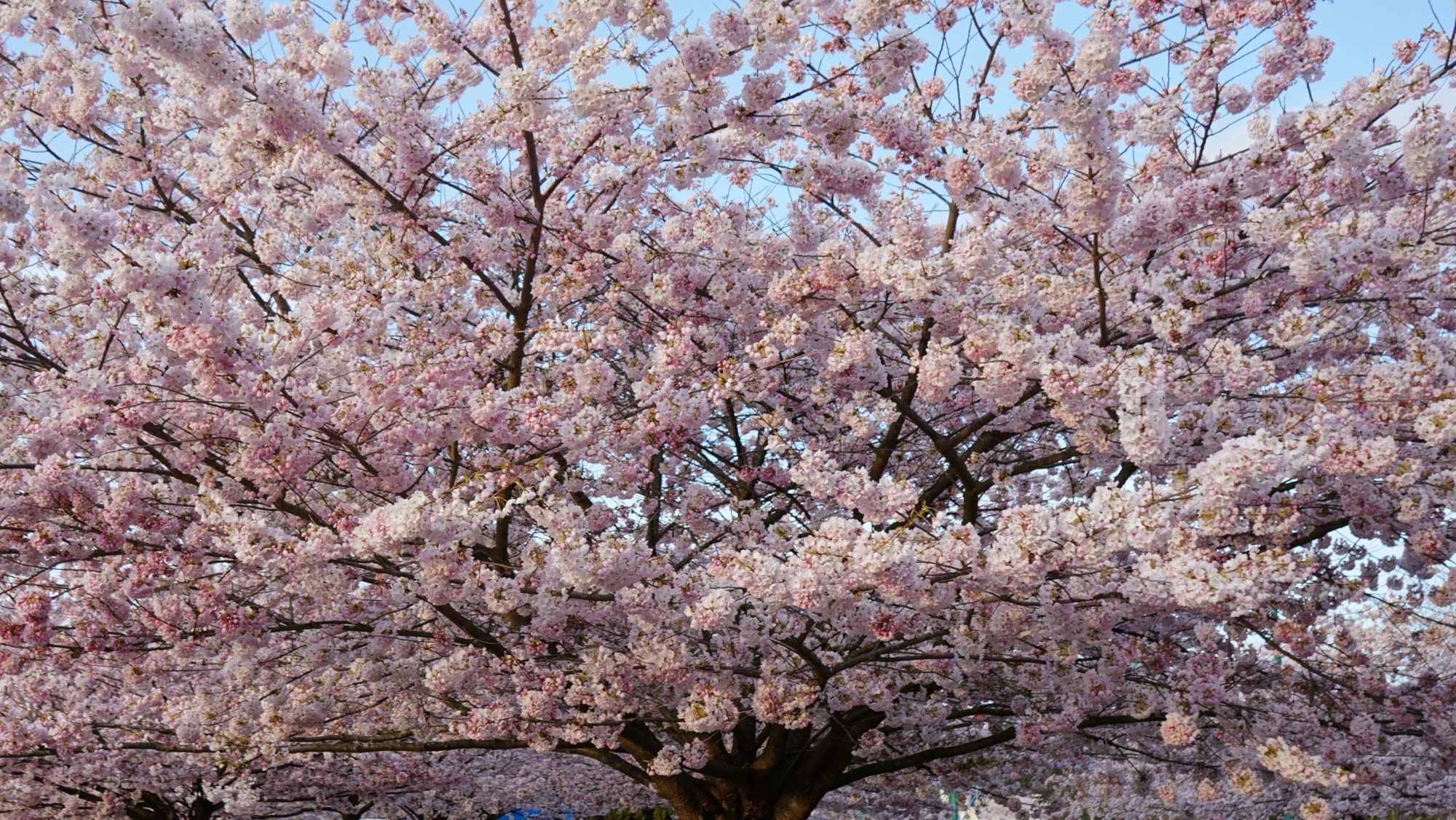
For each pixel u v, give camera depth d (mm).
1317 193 6258
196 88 6676
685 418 6148
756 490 8938
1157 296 6594
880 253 5816
